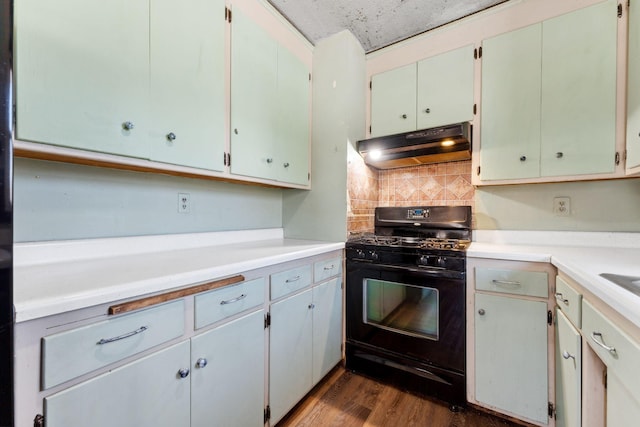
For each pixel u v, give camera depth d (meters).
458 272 1.45
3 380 0.50
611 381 0.77
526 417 1.30
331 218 1.93
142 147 1.04
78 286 0.72
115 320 0.72
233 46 1.39
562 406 1.13
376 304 1.71
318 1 1.64
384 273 1.67
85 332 0.66
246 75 1.46
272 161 1.65
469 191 2.01
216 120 1.32
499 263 1.36
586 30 1.44
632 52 1.29
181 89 1.17
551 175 1.53
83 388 0.66
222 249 1.47
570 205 1.66
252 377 1.14
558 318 1.18
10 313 0.51
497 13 1.68
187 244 1.49
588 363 0.89
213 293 0.98
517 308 1.32
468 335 1.44
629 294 0.66
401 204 2.28
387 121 2.06
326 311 1.65
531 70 1.58
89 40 0.89
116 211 1.24
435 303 1.52
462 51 1.79
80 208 1.13
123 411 0.74
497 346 1.37
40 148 0.81
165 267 0.97
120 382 0.73
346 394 1.59
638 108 1.24
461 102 1.79
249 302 1.13
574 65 1.47
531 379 1.29
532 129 1.57
